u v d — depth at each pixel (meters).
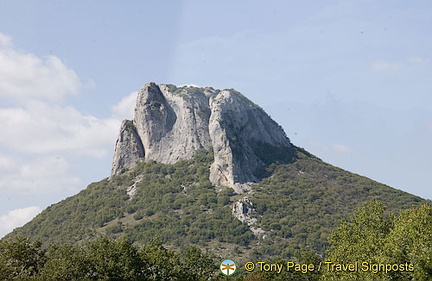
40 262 120.44
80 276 112.94
